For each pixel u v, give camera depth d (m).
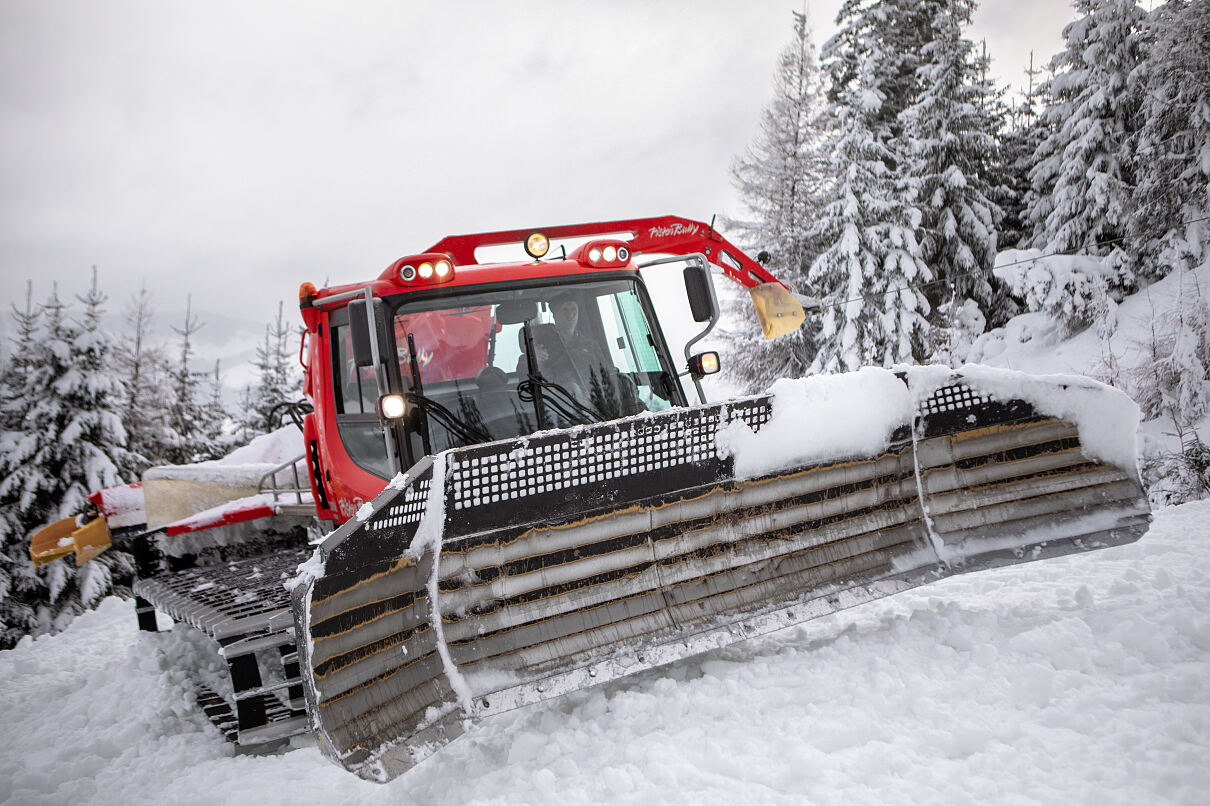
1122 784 2.53
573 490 3.63
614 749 3.27
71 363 22.72
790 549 3.97
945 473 4.20
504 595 3.54
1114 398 4.24
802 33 31.58
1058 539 4.18
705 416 3.82
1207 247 22.53
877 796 2.66
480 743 3.60
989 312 27.19
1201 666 3.19
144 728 4.71
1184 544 5.18
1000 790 2.60
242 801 3.53
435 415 4.54
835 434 4.01
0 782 4.20
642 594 3.73
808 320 27.31
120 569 22.70
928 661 3.62
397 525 3.31
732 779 2.91
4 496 22.11
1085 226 25.19
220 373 41.22
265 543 6.87
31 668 7.51
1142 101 24.95
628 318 5.14
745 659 3.99
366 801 3.34
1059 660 3.42
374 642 3.22
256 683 4.21
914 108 25.69
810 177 31.23
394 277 4.70
